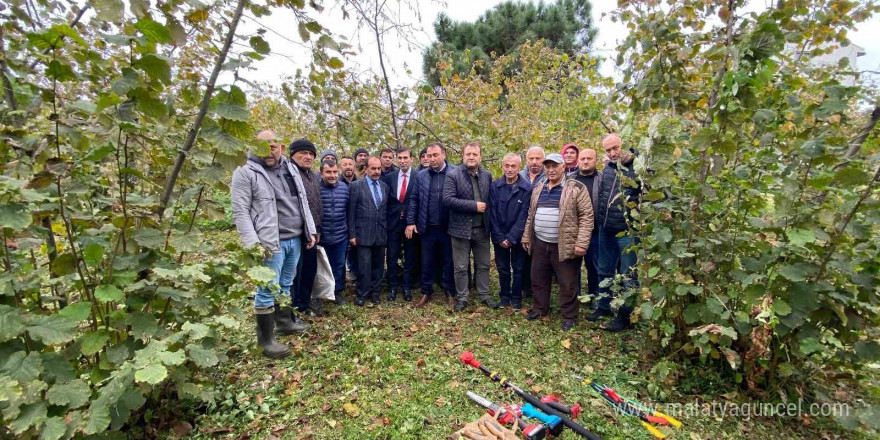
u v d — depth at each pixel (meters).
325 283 4.09
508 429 2.39
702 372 2.89
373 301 4.60
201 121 2.02
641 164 2.72
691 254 2.65
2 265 1.89
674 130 2.74
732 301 2.66
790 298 2.36
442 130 5.70
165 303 2.21
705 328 2.49
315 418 2.54
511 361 3.28
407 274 4.70
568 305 3.87
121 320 2.00
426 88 5.35
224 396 2.70
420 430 2.44
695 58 2.90
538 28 12.82
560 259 3.77
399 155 4.66
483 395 2.81
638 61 2.98
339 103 5.23
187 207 2.44
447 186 4.24
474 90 5.93
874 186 2.10
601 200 3.94
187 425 2.36
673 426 2.49
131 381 1.92
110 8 1.60
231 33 1.93
